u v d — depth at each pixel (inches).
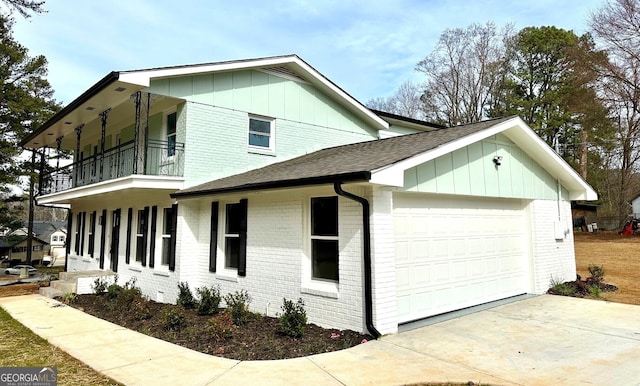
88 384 186.5
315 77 514.3
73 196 531.8
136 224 507.8
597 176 1253.1
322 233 293.7
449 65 1314.0
